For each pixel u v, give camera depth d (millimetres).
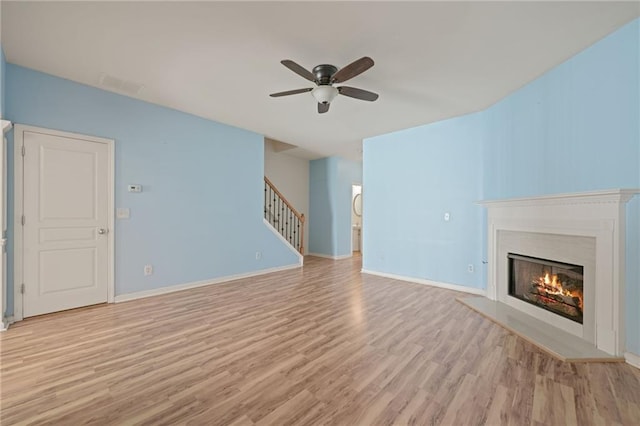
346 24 2139
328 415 1571
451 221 4301
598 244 2314
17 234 2867
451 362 2137
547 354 2266
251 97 3533
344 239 7473
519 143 3262
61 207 3129
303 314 3148
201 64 2760
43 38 2367
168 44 2434
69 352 2260
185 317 3037
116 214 3521
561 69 2709
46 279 3049
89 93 3285
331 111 3977
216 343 2430
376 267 5242
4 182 2672
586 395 1757
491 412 1602
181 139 4113
